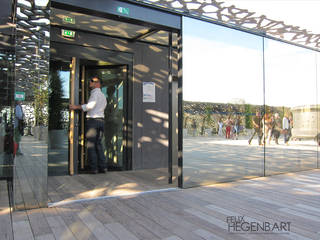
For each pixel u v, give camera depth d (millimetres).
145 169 5348
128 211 2748
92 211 2742
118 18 3416
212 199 3207
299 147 5402
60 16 4082
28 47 2881
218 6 3758
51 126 4672
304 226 2393
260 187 3861
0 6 3723
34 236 2141
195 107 4039
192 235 2186
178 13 3816
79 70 5066
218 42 4324
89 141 4801
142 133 5344
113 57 5047
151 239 2105
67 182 4090
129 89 5203
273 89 5102
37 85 2910
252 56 4781
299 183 4148
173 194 3438
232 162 4406
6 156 4191
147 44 5406
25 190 2799
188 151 3895
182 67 3912
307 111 5609
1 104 4273
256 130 4773
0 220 2482
